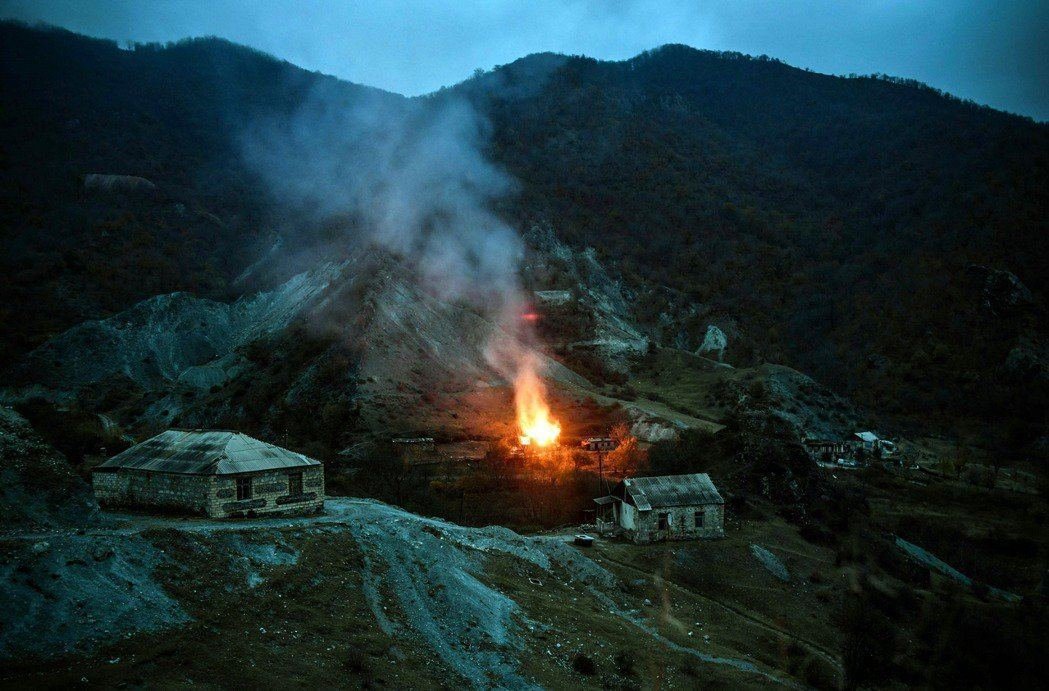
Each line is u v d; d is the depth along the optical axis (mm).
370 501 65812
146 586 32500
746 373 180750
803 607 57438
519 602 45188
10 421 39656
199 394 140875
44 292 187375
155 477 50406
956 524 93375
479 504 78125
